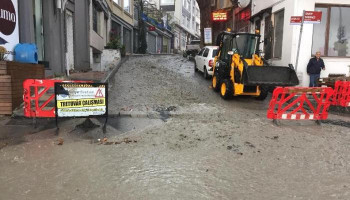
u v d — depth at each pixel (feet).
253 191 13.38
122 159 16.76
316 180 14.74
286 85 32.91
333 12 42.32
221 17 73.92
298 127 25.41
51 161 16.16
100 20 70.49
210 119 26.81
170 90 40.52
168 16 165.17
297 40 41.47
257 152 18.67
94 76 42.70
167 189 13.33
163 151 18.33
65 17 42.57
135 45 117.29
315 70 40.01
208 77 50.93
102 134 21.42
